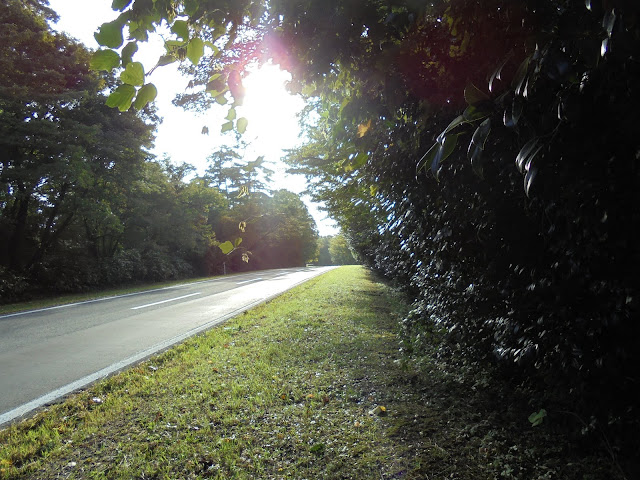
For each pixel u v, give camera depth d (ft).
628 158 4.23
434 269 13.09
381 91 7.06
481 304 10.25
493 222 7.77
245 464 9.52
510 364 9.81
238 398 13.47
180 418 12.09
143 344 22.74
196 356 19.11
